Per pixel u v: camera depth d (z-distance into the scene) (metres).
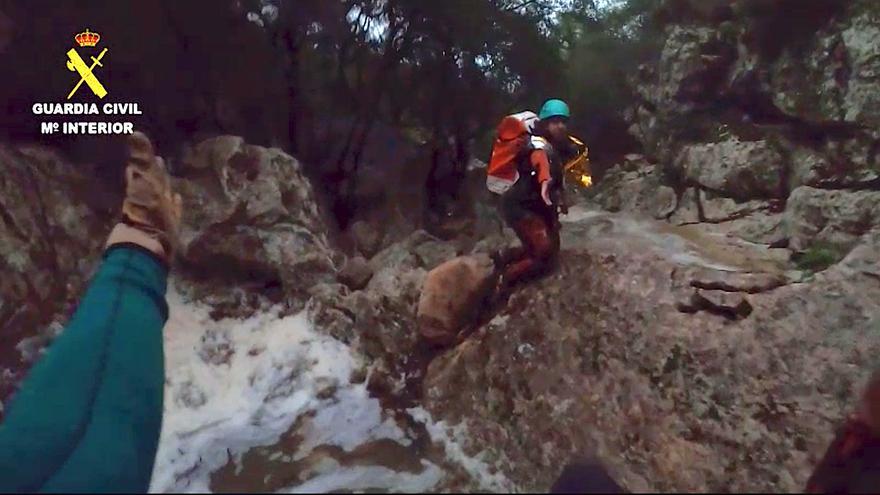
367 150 9.88
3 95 6.52
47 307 5.50
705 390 4.17
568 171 5.62
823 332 4.46
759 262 6.60
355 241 7.57
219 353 5.12
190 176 6.32
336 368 4.80
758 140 9.64
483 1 8.90
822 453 3.72
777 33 9.73
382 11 8.70
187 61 7.27
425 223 8.93
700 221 9.50
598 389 4.30
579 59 12.79
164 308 3.90
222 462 3.83
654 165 11.57
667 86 11.16
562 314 4.87
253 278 5.98
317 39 8.48
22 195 5.79
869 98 8.30
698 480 3.63
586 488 3.00
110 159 6.87
